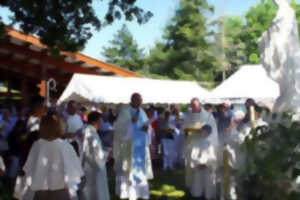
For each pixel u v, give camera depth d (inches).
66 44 278.2
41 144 141.0
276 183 86.4
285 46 127.6
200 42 1352.1
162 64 1498.5
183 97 513.7
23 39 490.0
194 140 252.7
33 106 211.2
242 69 496.7
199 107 264.8
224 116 275.7
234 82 480.4
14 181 240.5
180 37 1390.3
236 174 97.0
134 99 254.5
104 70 653.9
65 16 272.7
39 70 725.3
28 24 263.7
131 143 247.4
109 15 277.9
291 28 128.6
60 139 143.9
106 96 454.6
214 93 494.3
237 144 203.5
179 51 1406.3
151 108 419.2
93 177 207.6
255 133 97.3
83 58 607.8
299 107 122.7
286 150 87.9
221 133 236.1
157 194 263.9
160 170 396.5
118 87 477.7
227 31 1397.6
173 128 411.2
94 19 279.1
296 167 89.6
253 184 89.0
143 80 511.5
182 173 373.4
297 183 91.1
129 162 247.4
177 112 453.7
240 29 1481.3
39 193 139.4
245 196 91.4
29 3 249.3
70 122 249.1
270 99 447.5
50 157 139.5
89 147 205.2
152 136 420.2
